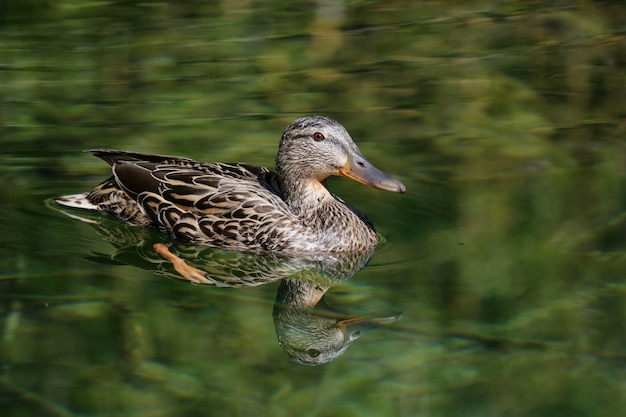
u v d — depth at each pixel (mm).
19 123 17047
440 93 18859
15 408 9648
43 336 10891
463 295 12000
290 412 9734
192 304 11789
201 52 20703
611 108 18234
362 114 17844
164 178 13766
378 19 22828
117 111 17703
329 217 13516
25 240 13133
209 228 13492
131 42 21234
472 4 23828
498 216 14180
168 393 9992
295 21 22641
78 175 15219
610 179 15359
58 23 22422
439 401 9844
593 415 9594
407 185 15328
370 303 11914
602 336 10977
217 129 17000
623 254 12898
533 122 17688
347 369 10492
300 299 12086
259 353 10820
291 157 13633
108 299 11750
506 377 10242
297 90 18828
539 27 22219
